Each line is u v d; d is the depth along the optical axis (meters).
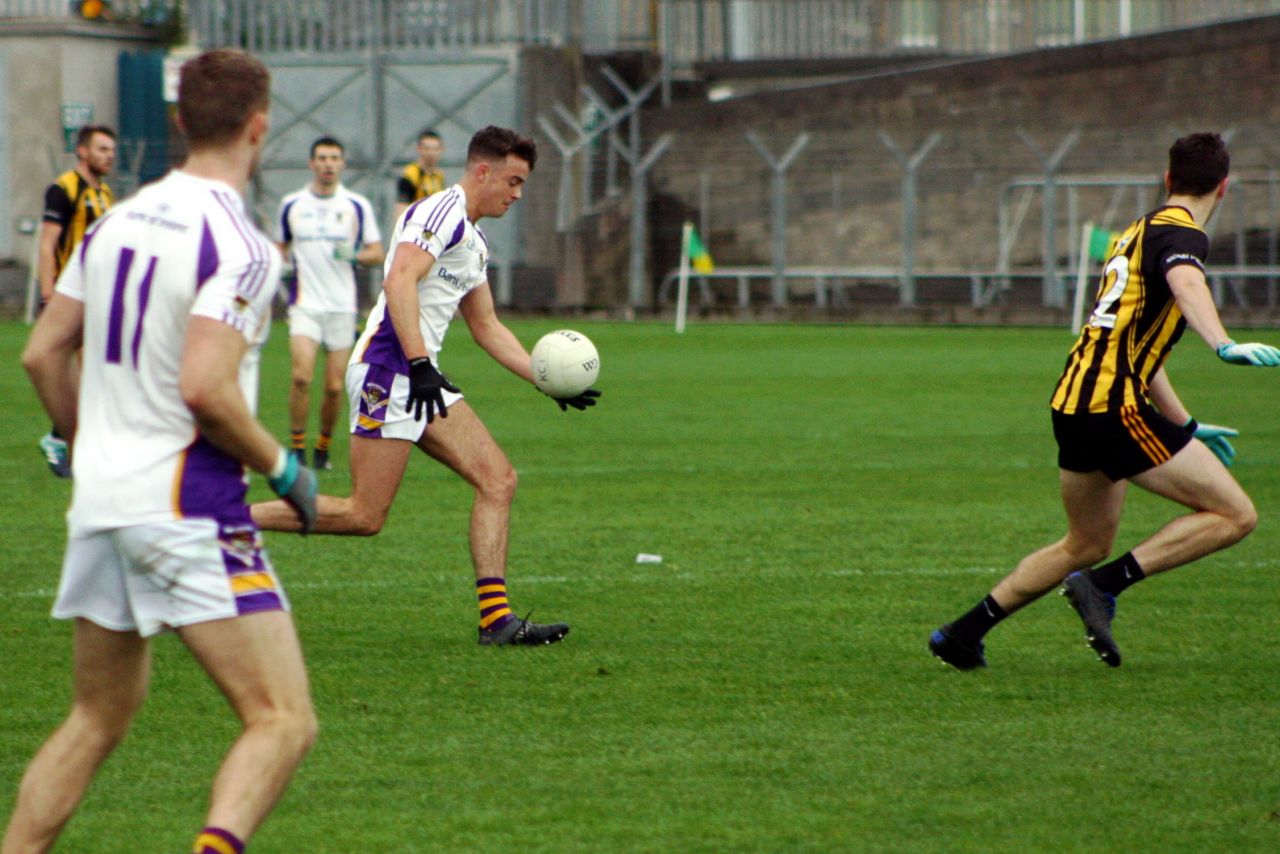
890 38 119.38
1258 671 22.22
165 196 12.90
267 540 31.58
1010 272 99.56
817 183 106.50
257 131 13.26
